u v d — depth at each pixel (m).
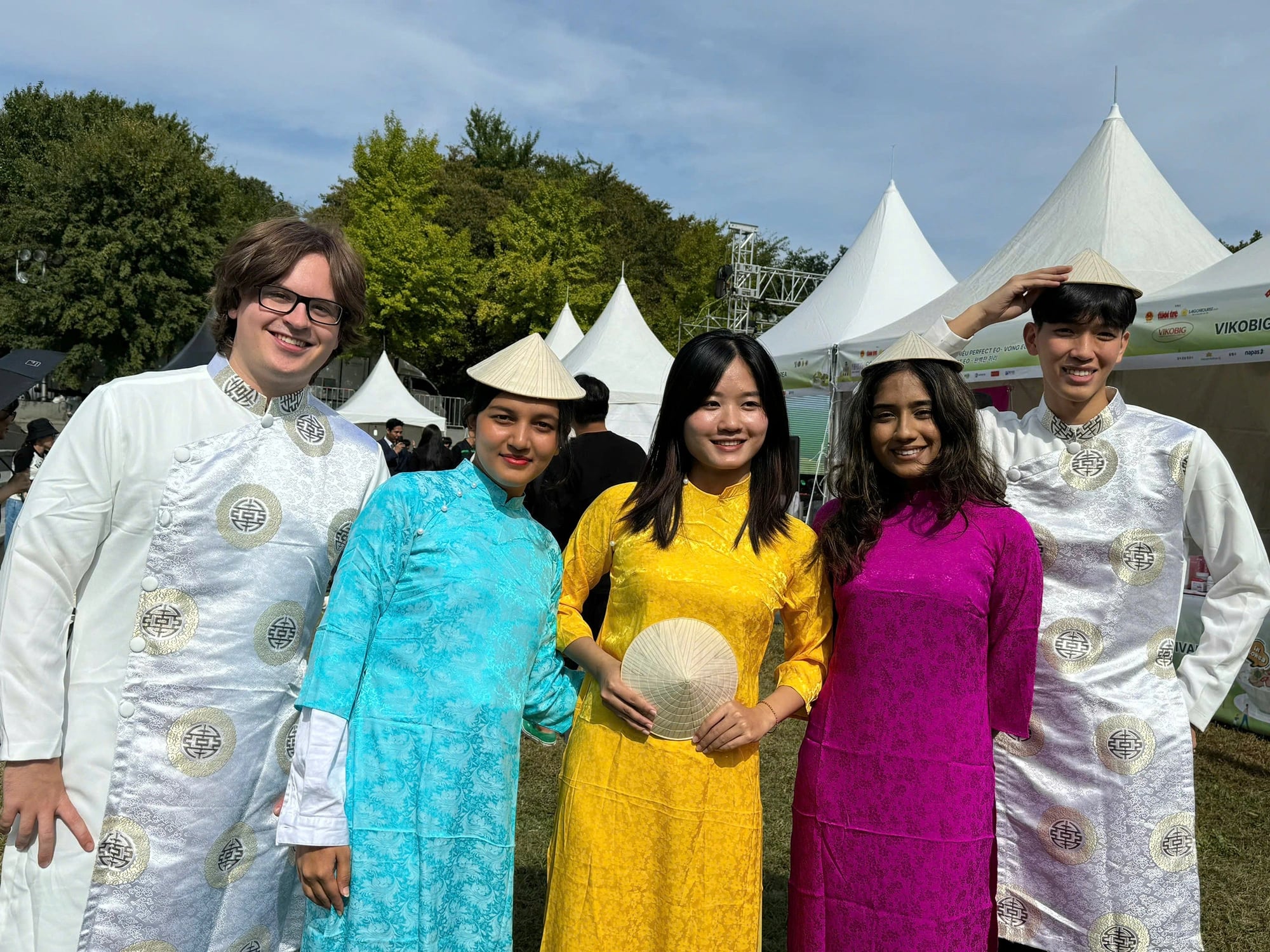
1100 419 2.11
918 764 1.80
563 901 1.78
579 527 2.04
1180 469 2.04
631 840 1.76
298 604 1.67
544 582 1.81
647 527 1.88
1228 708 5.34
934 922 1.77
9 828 1.50
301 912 1.75
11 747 1.46
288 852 1.69
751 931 1.78
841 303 10.08
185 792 1.54
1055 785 2.04
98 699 1.54
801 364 9.47
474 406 1.79
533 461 1.75
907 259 10.38
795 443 1.94
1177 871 1.97
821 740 1.91
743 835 1.77
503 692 1.67
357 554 1.63
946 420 1.87
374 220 27.38
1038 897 2.06
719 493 1.91
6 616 1.48
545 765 4.18
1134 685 2.03
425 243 27.50
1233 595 2.04
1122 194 6.99
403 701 1.61
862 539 1.91
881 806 1.81
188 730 1.55
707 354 1.82
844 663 1.90
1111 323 2.05
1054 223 7.24
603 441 4.43
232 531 1.61
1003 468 2.23
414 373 33.06
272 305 1.63
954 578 1.82
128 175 25.27
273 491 1.66
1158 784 1.98
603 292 29.02
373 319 27.45
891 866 1.80
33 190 27.50
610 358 12.39
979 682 1.86
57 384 25.59
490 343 32.31
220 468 1.61
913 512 1.94
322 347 1.70
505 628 1.69
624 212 38.25
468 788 1.62
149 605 1.55
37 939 1.49
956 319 2.24
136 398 1.59
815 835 1.88
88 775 1.53
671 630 1.78
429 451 8.61
